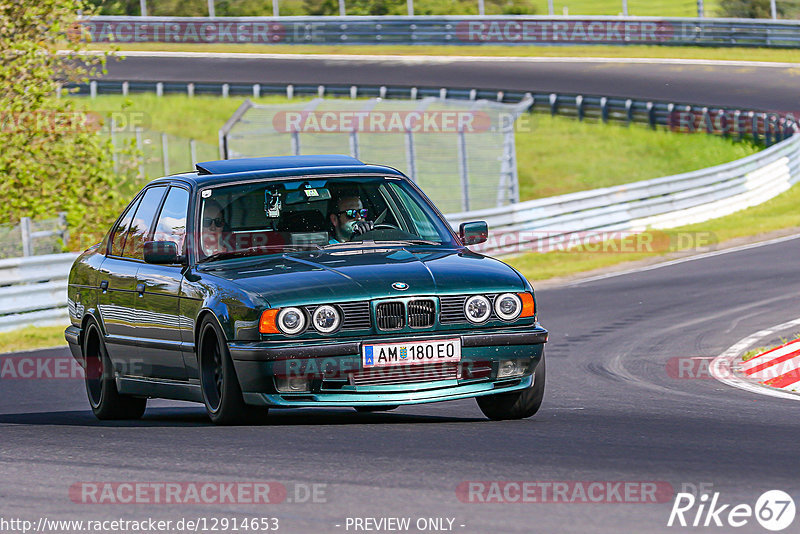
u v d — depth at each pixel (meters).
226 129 110.94
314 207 28.30
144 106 171.50
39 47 78.88
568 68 177.62
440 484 18.67
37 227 67.75
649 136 149.50
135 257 30.44
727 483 18.47
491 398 26.98
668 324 49.88
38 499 19.06
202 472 20.34
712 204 96.88
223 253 27.41
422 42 199.75
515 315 25.50
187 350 27.00
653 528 15.89
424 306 24.78
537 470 19.62
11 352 50.81
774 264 69.50
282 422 27.53
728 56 179.62
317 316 24.34
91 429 27.06
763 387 34.50
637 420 26.70
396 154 122.75
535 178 140.12
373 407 31.52
